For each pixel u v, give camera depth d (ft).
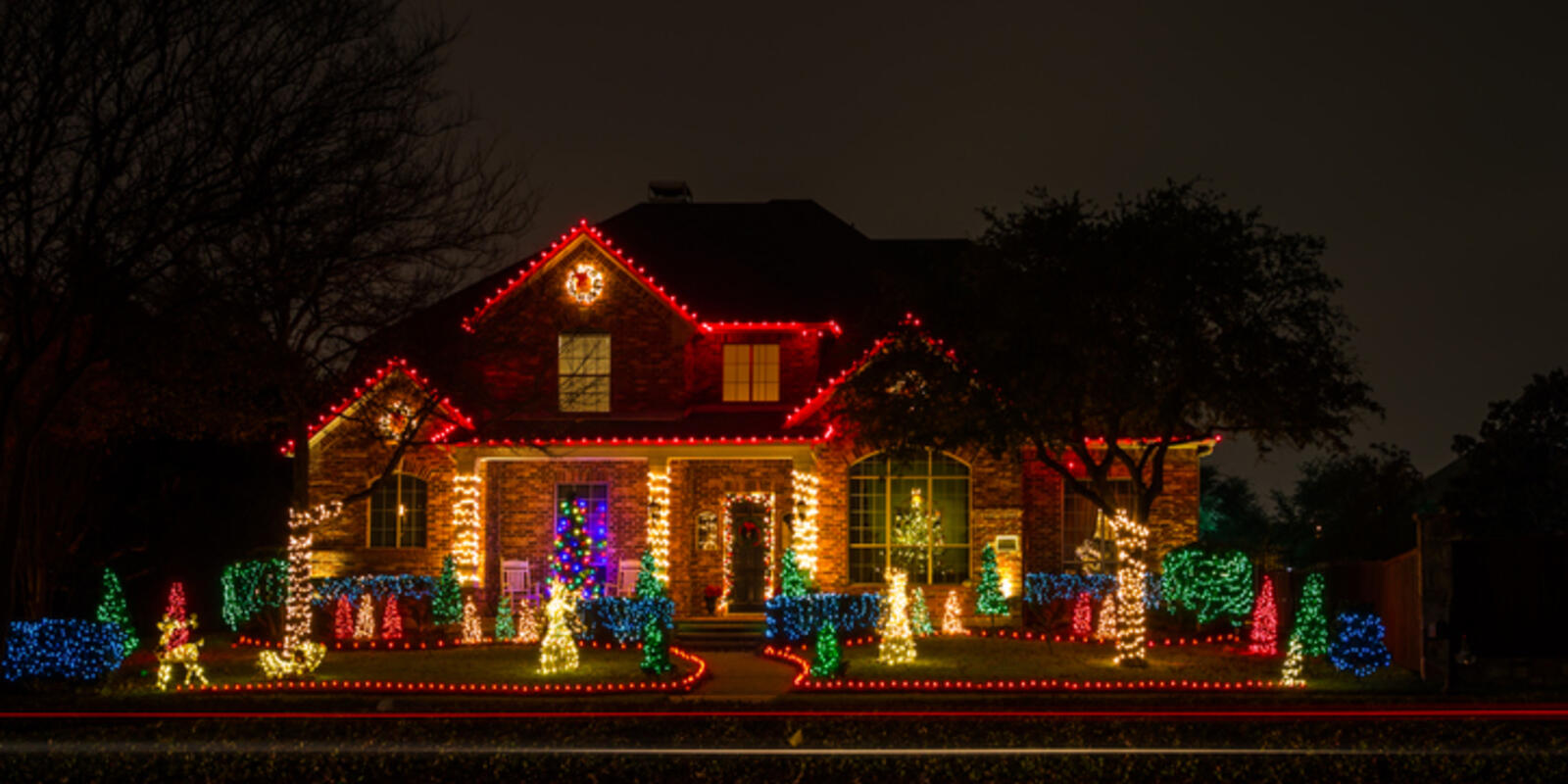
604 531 124.36
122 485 128.36
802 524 117.19
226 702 74.33
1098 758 54.54
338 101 80.12
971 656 97.96
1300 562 208.64
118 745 59.67
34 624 85.15
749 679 89.76
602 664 93.81
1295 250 93.30
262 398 111.24
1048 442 99.04
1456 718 65.77
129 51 75.20
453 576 115.96
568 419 120.37
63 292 80.94
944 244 144.05
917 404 98.22
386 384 107.45
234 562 122.93
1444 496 150.61
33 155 75.00
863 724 63.36
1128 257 91.35
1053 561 123.65
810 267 136.36
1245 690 79.00
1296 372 91.40
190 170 77.61
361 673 89.35
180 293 79.87
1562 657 78.64
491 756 55.57
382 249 84.43
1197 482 122.93
